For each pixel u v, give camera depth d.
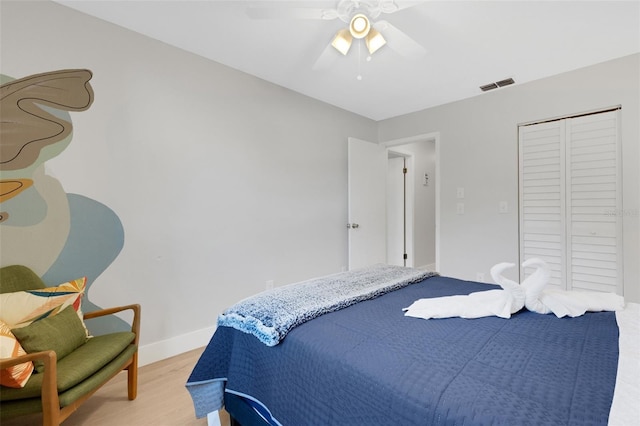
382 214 4.04
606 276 2.49
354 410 0.86
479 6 1.79
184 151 2.33
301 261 3.18
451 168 3.38
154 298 2.19
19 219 1.70
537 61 2.46
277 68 2.62
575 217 2.64
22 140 1.71
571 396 0.71
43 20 1.77
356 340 1.06
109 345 1.54
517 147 2.94
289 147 3.07
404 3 1.60
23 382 1.17
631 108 2.37
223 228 2.57
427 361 0.90
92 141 1.93
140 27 2.04
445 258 3.42
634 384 0.74
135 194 2.10
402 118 3.83
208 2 1.79
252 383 1.21
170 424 1.52
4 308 1.38
